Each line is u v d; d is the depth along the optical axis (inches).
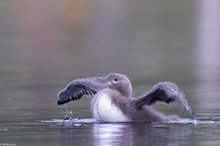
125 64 1233.4
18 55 1422.2
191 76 1025.5
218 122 595.5
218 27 1946.4
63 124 593.3
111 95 602.5
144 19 2244.1
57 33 1936.5
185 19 2180.1
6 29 2026.3
